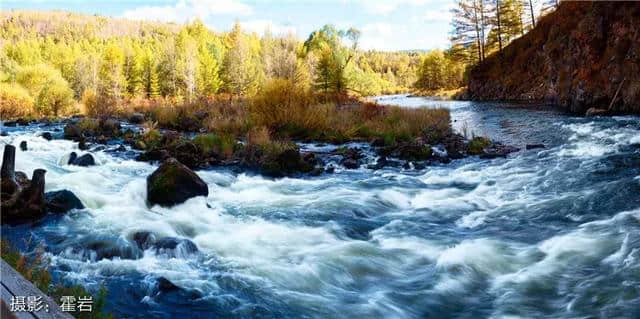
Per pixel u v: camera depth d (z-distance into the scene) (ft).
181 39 297.74
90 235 26.40
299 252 25.54
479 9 219.61
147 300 19.85
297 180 44.60
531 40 164.45
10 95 113.09
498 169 46.98
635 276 20.54
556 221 29.55
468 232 28.96
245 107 92.94
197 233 28.32
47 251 24.76
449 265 23.41
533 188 38.34
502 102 143.02
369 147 62.85
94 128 76.64
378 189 40.91
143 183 35.88
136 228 27.63
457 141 64.03
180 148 53.72
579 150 51.80
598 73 98.48
